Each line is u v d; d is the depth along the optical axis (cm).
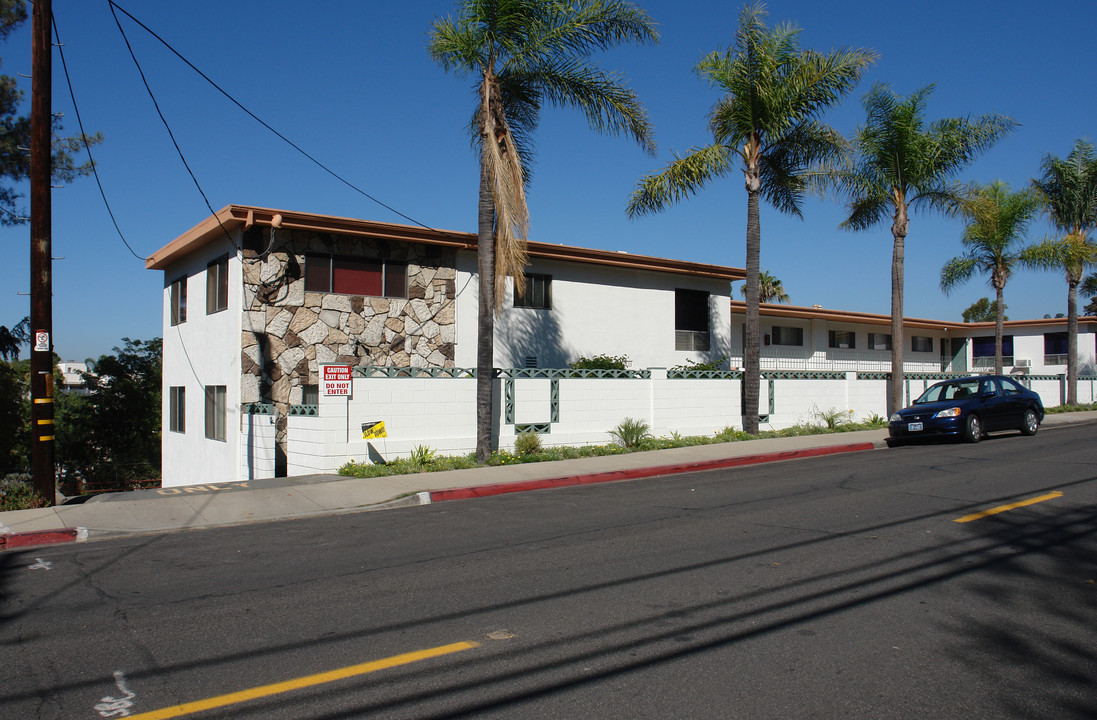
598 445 1734
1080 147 2977
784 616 572
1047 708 418
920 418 1800
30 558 816
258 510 1076
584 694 440
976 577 666
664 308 2362
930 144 2203
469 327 1983
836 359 3416
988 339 4181
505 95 1628
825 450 1723
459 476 1327
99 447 3584
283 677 471
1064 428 2258
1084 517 902
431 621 573
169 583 697
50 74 1161
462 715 416
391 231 1812
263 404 1603
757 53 1848
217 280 1867
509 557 770
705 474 1409
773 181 2062
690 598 619
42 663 500
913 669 471
